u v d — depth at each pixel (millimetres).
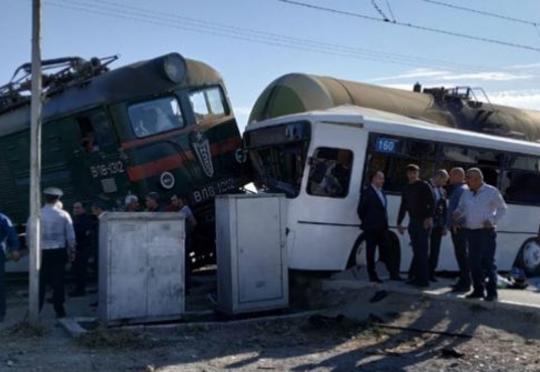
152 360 8094
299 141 11805
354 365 7836
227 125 14250
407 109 14742
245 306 10500
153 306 9852
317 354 8367
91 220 12922
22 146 14211
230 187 13938
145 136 13000
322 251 11719
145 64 13359
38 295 9617
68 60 13961
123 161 12836
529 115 17500
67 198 13414
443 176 11680
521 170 14703
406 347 8641
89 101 13039
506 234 14484
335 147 11844
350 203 11984
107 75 13180
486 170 14023
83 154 13211
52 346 8711
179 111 13469
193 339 9141
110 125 12898
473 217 9836
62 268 10289
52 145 13531
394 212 12406
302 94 13984
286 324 10023
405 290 10547
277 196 10914
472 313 9602
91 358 8148
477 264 9836
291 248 11453
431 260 11688
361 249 12188
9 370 7586
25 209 14234
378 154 12297
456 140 13375
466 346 8578
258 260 10672
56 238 10211
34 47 9609
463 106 16062
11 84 14688
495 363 7801
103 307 9656
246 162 14266
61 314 10273
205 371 7621
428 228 10828
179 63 13477
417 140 12805
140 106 13055
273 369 7703
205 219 13664
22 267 14242
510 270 14383
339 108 12914
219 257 10820
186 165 13391
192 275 15266
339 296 11258
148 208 12242
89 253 12859
